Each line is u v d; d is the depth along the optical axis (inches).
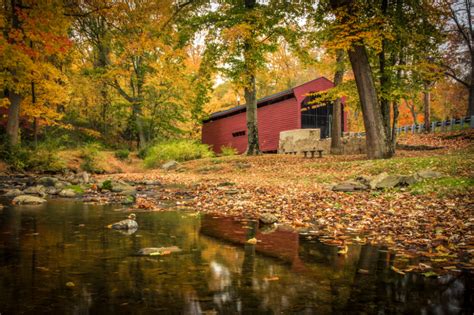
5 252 125.9
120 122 1374.3
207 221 207.2
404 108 1662.2
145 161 965.2
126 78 1234.0
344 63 699.4
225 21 726.5
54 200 308.2
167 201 311.1
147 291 86.3
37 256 120.4
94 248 134.1
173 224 195.3
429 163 412.5
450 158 422.0
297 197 309.3
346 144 807.1
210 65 804.6
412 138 922.7
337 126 812.0
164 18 690.8
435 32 588.4
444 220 195.8
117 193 370.9
